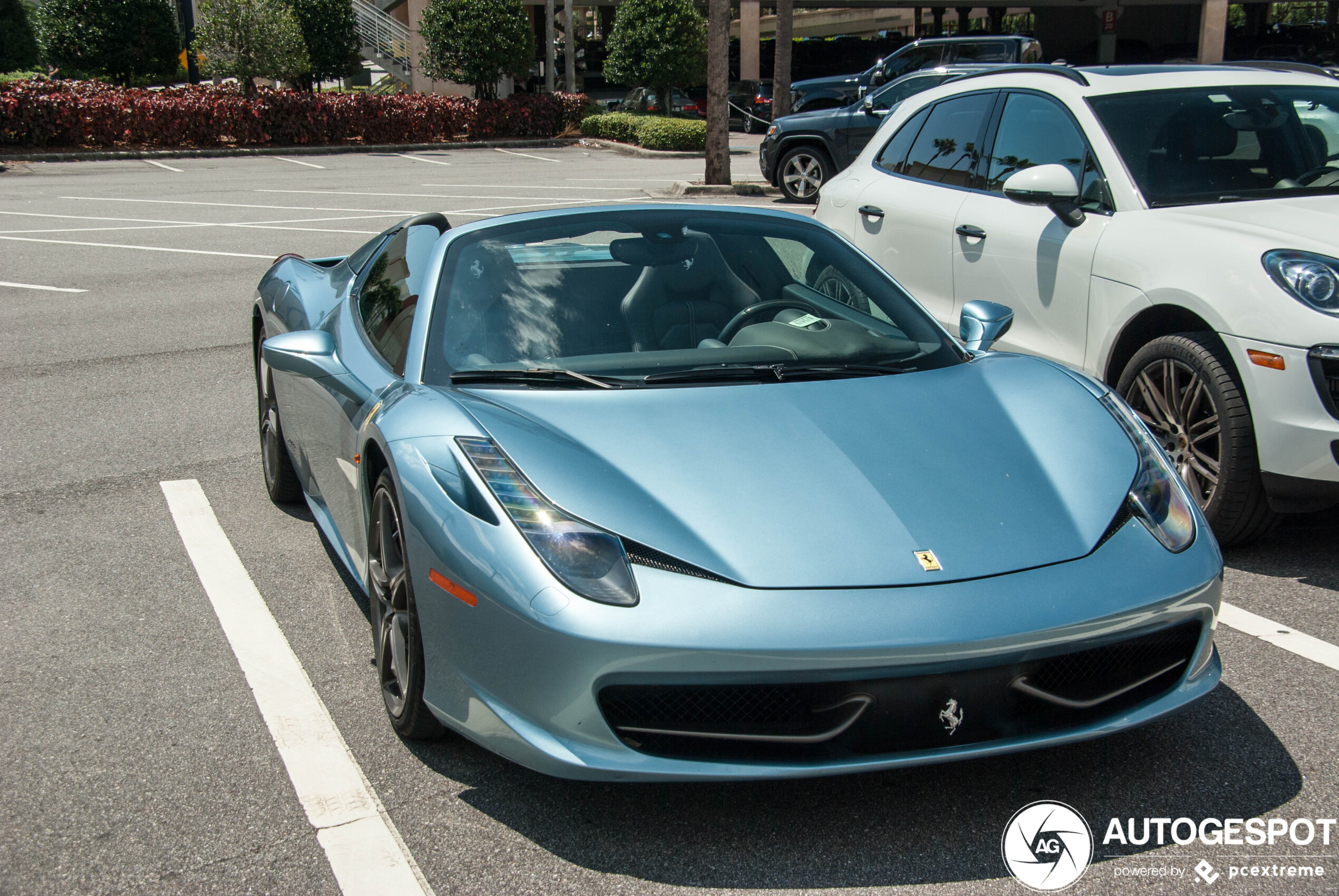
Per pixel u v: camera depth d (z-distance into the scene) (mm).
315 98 26297
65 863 2365
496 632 2393
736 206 3900
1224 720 2959
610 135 28562
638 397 2930
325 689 3150
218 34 25703
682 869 2352
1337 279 3764
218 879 2312
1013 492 2621
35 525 4434
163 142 24562
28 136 23078
